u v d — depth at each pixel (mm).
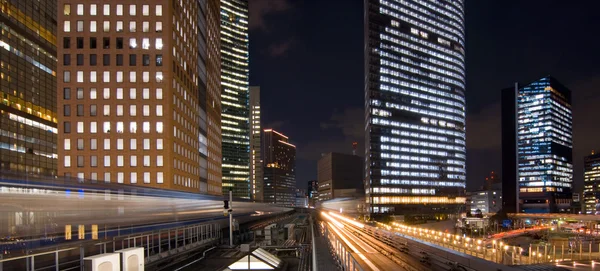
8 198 22812
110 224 33750
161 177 81875
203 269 34406
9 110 103750
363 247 53125
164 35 84688
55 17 125938
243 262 37812
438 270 32656
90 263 18328
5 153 101688
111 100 82750
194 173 101812
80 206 29094
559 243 104625
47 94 120500
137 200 41250
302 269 38438
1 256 20906
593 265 42000
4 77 102562
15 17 107188
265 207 141750
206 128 118375
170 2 86125
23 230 23453
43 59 119188
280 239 67250
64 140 81625
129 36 84188
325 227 77625
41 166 116062
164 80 83812
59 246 23828
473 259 27531
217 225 61031
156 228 43406
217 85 136625
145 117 82812
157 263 33469
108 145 81875
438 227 183250
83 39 83562
